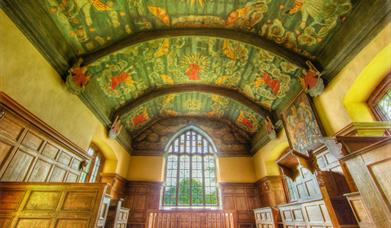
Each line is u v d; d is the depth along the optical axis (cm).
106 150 996
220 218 898
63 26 576
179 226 873
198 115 1408
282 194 1018
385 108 520
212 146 1368
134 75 917
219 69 974
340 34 563
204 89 1097
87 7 576
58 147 582
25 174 465
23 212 382
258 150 1210
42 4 503
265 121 1031
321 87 629
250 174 1238
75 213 383
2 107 409
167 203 1173
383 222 240
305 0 565
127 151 1210
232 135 1371
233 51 845
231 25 728
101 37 678
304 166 480
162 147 1309
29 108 482
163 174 1236
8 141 423
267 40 734
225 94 1088
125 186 1148
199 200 1197
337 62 574
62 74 608
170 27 740
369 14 470
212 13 688
